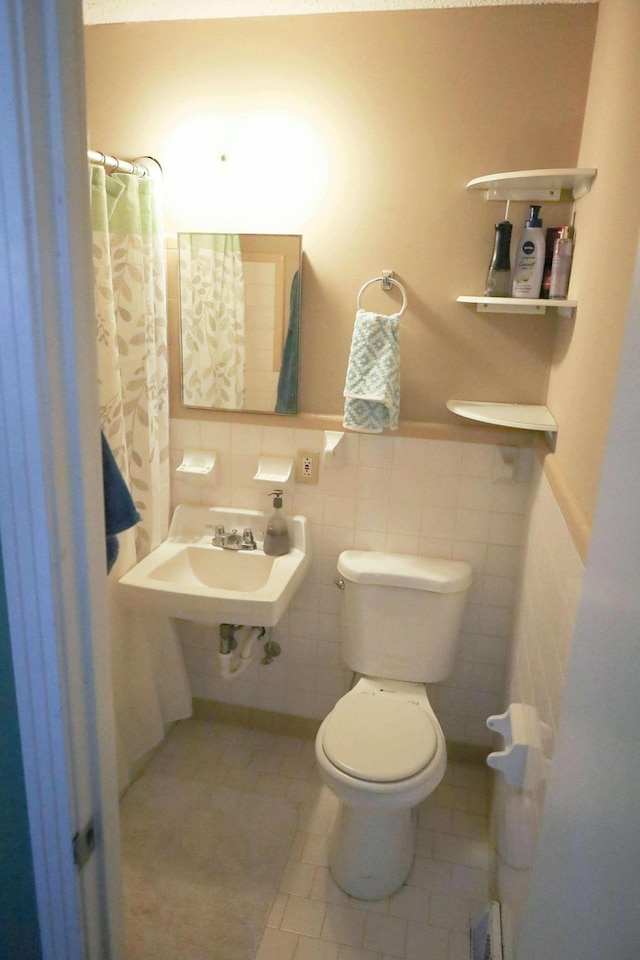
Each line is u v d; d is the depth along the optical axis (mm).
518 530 2129
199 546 2246
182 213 2107
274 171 2020
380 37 1870
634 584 608
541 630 1541
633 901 508
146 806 2137
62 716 792
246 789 2223
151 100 2037
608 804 608
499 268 1870
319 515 2258
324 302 2094
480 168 1902
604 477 800
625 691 597
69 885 861
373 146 1946
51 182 653
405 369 2096
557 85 1806
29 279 648
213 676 2510
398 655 2125
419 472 2145
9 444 698
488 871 1926
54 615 752
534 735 1426
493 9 1792
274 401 2184
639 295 687
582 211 1707
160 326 2092
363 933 1729
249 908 1791
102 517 803
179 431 2283
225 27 1942
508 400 2064
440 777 1755
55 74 631
